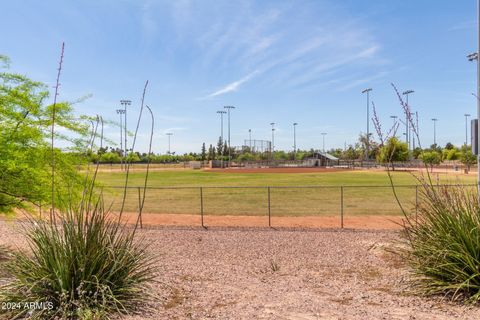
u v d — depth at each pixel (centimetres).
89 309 503
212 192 3025
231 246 1112
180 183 3928
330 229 1389
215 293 637
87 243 560
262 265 885
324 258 956
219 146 14150
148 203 2303
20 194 903
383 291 648
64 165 918
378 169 7288
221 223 1545
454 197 693
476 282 579
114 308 523
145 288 595
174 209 2039
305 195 2756
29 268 562
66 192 896
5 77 903
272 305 570
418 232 703
